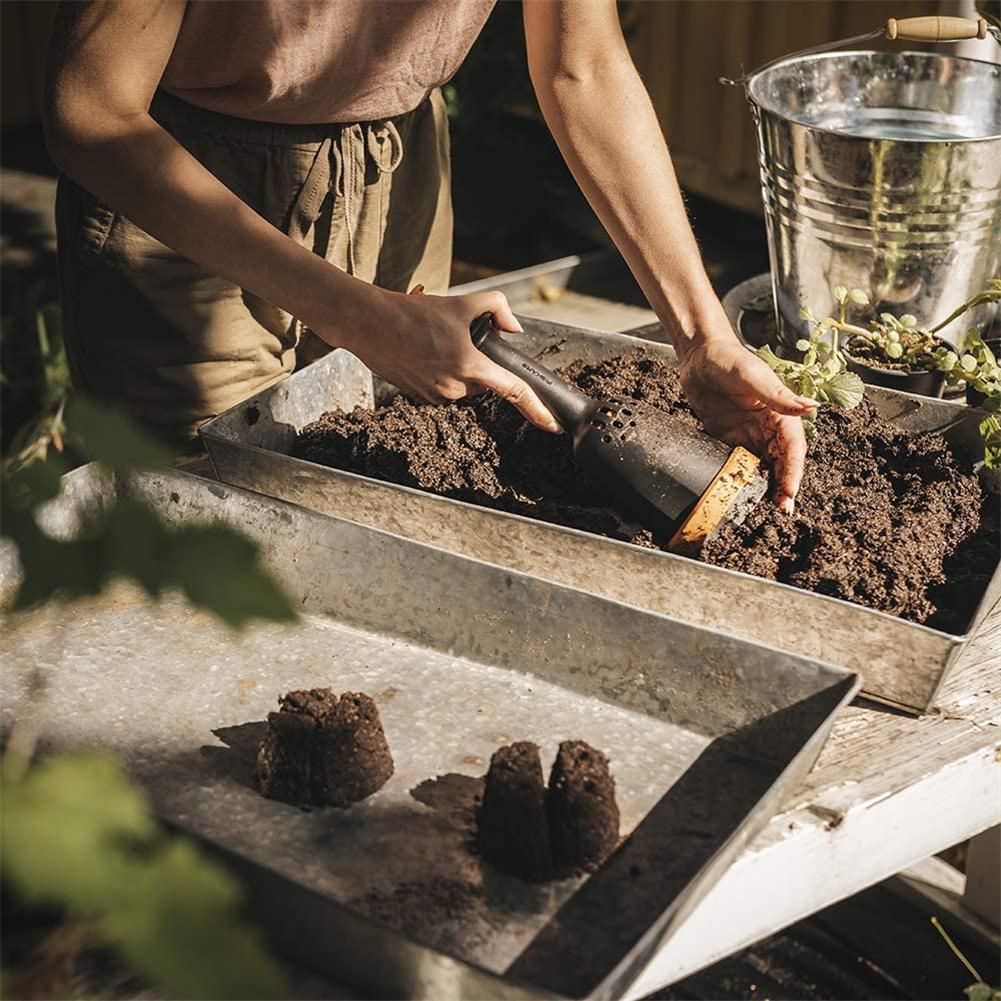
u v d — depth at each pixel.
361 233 1.49
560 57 1.34
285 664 1.06
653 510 1.13
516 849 0.84
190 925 0.48
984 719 1.03
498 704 1.02
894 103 1.61
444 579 1.06
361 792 0.91
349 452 1.28
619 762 0.96
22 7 4.04
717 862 0.80
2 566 1.09
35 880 0.49
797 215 1.49
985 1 1.62
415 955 0.73
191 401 1.47
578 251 3.34
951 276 1.47
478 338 1.21
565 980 0.77
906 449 1.26
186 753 0.96
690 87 3.46
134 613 1.11
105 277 1.41
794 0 3.07
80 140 1.17
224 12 1.23
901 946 1.57
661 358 1.39
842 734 1.01
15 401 2.78
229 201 1.19
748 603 1.04
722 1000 1.50
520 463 1.27
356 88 1.37
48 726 0.98
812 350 1.31
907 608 1.07
